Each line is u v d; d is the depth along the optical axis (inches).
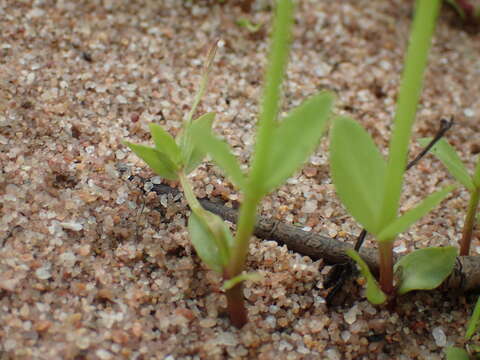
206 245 2.4
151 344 2.4
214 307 2.5
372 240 2.9
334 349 2.5
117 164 2.9
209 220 2.3
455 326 2.6
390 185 2.2
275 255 2.7
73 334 2.3
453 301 2.7
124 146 3.0
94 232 2.6
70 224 2.6
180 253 2.7
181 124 3.3
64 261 2.5
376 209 2.3
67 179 2.8
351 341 2.5
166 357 2.3
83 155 2.9
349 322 2.6
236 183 2.1
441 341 2.6
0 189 2.7
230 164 2.1
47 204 2.7
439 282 2.5
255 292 2.6
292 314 2.6
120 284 2.5
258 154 2.0
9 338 2.3
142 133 3.2
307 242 2.7
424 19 1.9
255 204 2.1
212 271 2.6
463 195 3.3
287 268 2.7
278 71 1.9
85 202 2.7
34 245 2.5
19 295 2.4
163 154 2.5
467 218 2.7
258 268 2.7
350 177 2.3
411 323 2.6
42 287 2.4
